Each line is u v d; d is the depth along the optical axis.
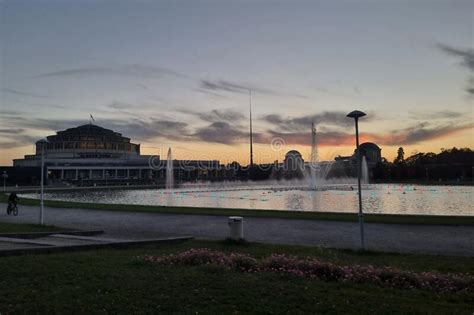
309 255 15.95
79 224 27.47
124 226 26.33
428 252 17.14
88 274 11.66
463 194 81.06
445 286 10.77
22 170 173.12
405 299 9.56
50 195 96.44
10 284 10.55
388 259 15.23
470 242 19.38
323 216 29.11
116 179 196.00
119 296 9.52
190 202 63.50
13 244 18.02
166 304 8.97
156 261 13.78
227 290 10.02
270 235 21.94
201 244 18.95
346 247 18.25
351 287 10.72
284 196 75.00
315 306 8.87
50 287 10.30
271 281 11.08
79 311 8.51
